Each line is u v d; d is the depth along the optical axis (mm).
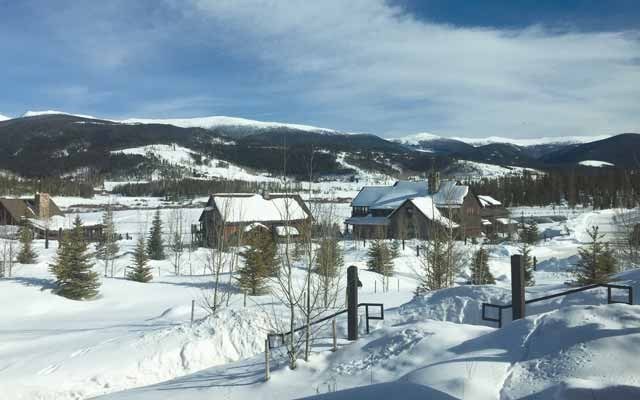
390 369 10016
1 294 30953
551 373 7859
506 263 43500
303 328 13617
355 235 70125
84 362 16156
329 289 23031
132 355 16359
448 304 15008
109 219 58500
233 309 19062
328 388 9883
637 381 7152
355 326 13008
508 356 8883
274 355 13336
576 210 107188
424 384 8281
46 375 15109
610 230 64688
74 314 28516
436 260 25547
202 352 16625
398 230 63562
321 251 24156
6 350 19000
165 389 12414
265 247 31531
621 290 13188
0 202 80250
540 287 16359
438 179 75000
